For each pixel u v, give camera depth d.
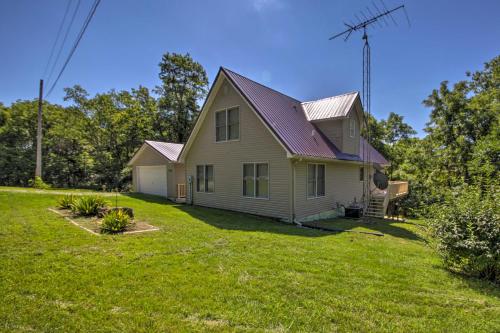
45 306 3.14
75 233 6.44
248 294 3.61
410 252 6.39
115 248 5.44
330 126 13.37
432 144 19.39
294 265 4.84
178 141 30.34
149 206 12.52
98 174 26.89
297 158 10.01
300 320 3.02
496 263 4.46
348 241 7.35
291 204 10.11
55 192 14.51
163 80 29.11
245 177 11.77
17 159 25.95
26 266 4.29
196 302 3.35
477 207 4.96
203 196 13.67
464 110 17.53
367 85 11.40
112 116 26.03
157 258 4.93
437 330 2.92
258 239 6.80
